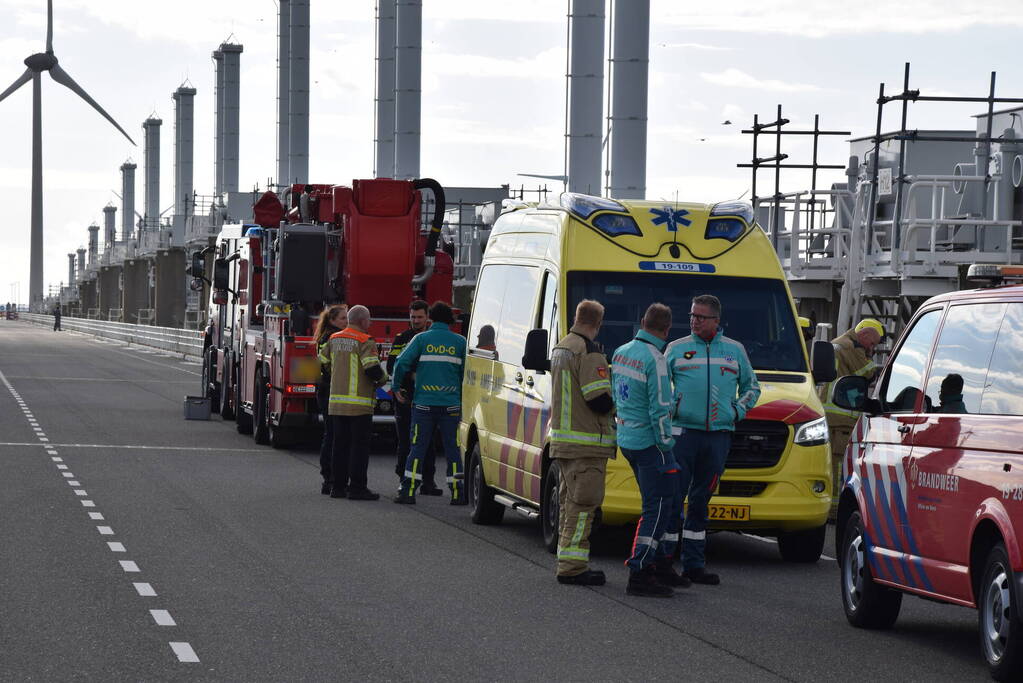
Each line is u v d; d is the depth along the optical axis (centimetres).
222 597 1467
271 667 1155
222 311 4100
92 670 1131
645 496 1550
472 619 1384
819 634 1354
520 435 1930
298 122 10481
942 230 4094
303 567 1675
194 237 11556
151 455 3041
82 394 5078
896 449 1334
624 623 1382
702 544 1647
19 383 5672
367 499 2380
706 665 1198
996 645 1148
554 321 1834
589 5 6066
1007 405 1162
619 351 1565
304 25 10450
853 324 3403
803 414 1766
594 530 2097
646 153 5572
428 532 2014
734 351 1623
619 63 5525
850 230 3459
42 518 2042
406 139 8381
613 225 1877
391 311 3219
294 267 3136
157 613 1373
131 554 1738
